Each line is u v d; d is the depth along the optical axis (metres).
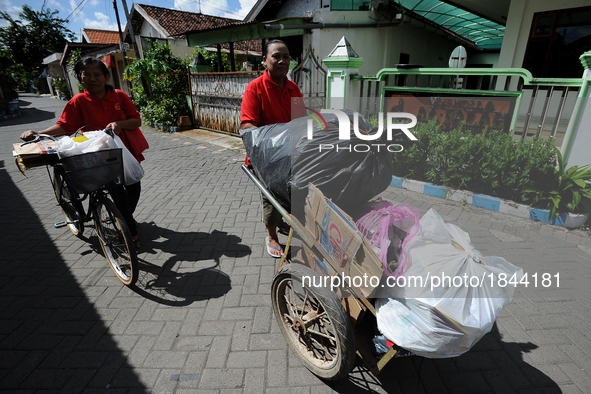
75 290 2.74
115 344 2.20
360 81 5.33
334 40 7.36
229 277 2.87
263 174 2.06
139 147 3.26
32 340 2.24
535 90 3.79
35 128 11.25
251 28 7.47
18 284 2.82
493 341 2.18
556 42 6.23
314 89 7.30
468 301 1.33
